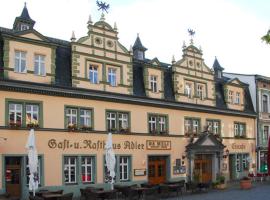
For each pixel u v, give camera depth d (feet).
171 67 123.24
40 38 92.63
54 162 92.22
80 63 99.09
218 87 140.67
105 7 105.40
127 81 108.37
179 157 120.06
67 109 95.86
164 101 116.67
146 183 105.40
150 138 112.57
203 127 128.98
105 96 102.22
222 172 132.87
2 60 87.35
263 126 156.25
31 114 89.97
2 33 86.94
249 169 147.13
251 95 154.81
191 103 124.88
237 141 143.13
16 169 87.76
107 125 103.09
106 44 104.83
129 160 106.93
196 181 122.01
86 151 98.12
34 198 74.84
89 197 84.69
